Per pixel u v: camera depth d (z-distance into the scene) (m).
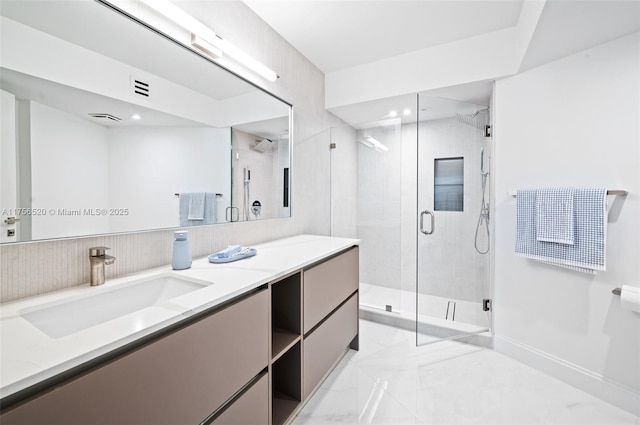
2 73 0.85
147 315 0.81
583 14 1.39
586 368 1.75
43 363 0.57
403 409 1.58
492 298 2.29
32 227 0.92
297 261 1.47
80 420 0.62
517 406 1.62
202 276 1.20
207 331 0.93
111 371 0.67
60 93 0.98
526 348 2.05
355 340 2.25
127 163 1.20
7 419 0.51
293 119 2.36
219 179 1.66
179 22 1.33
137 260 1.27
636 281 1.56
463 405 1.62
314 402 1.64
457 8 1.87
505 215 2.18
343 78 2.75
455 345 2.35
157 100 1.31
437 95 2.50
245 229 1.89
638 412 1.55
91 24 1.07
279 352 1.31
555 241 1.78
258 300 1.17
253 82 1.90
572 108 1.80
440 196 2.35
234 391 1.04
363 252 2.76
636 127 1.55
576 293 1.80
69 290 1.01
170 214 1.38
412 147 3.23
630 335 1.58
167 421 0.80
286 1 1.81
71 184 1.02
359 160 2.71
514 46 2.04
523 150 2.05
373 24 2.05
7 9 0.86
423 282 2.41
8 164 0.87
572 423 1.49
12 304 0.87
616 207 1.63
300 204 2.50
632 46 1.56
